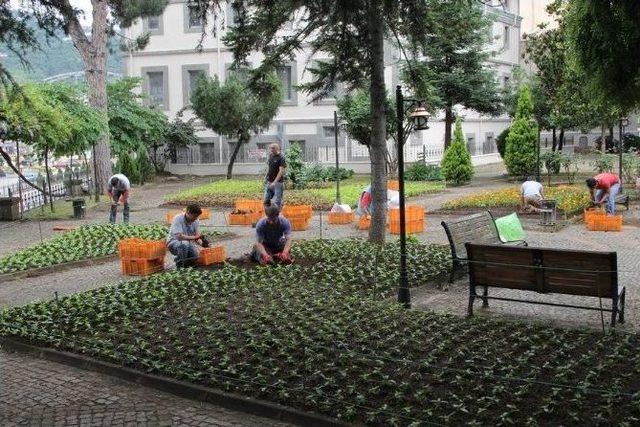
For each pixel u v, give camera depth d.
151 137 37.62
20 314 9.51
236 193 27.75
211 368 6.95
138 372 7.13
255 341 7.72
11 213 23.55
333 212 19.58
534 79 34.34
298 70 40.59
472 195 24.22
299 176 30.42
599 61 7.12
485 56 32.94
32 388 7.00
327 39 12.80
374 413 5.73
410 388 6.29
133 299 10.11
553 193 22.30
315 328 8.21
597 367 6.60
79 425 6.03
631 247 14.48
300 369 6.87
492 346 7.46
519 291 10.67
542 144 48.91
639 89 7.16
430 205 23.50
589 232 16.81
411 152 38.88
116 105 35.00
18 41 10.38
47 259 14.36
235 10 12.32
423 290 10.84
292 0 11.84
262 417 6.11
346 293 10.35
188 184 37.12
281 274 11.60
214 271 12.04
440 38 14.24
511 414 5.66
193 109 37.59
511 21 48.94
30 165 40.00
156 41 43.12
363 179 35.19
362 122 30.33
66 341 8.23
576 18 7.16
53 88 25.72
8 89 11.30
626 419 5.44
